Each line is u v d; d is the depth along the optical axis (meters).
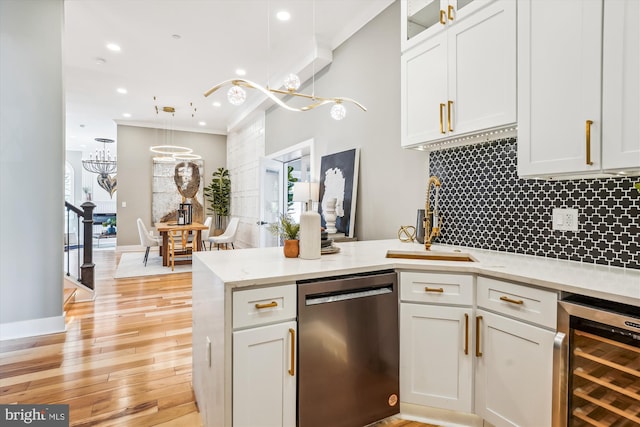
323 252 2.02
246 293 1.37
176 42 4.13
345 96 3.83
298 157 5.98
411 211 2.91
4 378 2.19
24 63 2.85
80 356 2.51
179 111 7.24
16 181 2.85
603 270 1.56
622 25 1.32
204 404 1.72
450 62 2.04
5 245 2.81
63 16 3.01
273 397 1.42
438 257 1.99
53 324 2.95
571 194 1.82
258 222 6.30
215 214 9.12
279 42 4.10
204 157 9.02
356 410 1.62
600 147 1.40
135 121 8.07
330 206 3.66
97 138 9.79
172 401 1.96
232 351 1.34
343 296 1.59
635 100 1.30
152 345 2.71
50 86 2.95
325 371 1.53
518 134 1.69
